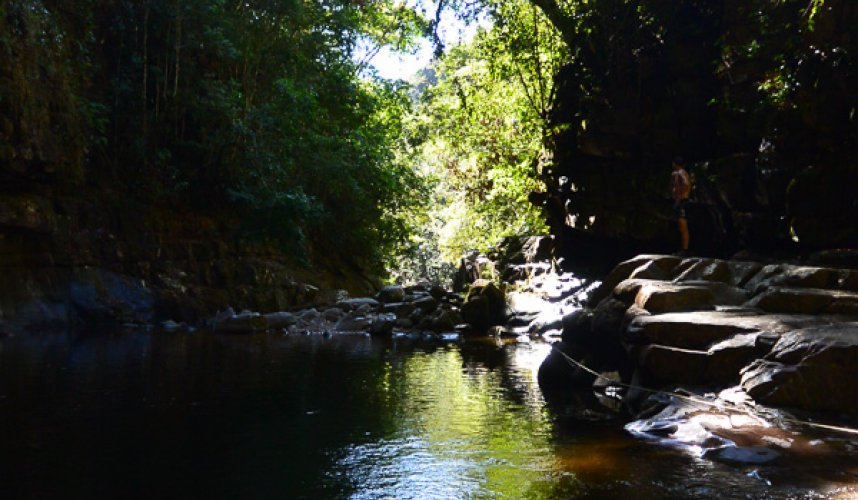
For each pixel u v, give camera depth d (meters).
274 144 19.91
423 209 28.66
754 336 6.75
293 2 20.41
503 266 26.06
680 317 7.46
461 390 8.52
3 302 14.40
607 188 17.25
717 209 14.70
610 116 16.69
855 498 4.21
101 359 10.63
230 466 5.05
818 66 12.59
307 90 21.94
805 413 5.93
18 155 14.05
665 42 16.14
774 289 7.72
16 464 4.99
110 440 5.75
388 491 4.49
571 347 9.83
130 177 17.88
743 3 14.46
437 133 28.80
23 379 8.63
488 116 26.92
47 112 14.95
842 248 12.13
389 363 11.05
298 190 19.33
